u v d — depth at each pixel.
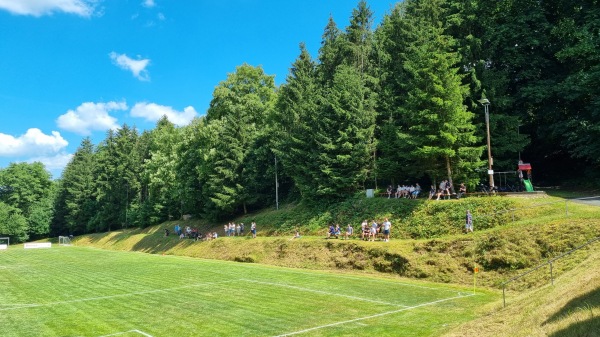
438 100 33.88
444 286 24.64
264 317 19.12
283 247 39.72
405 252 29.58
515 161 39.53
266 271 33.06
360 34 53.16
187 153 66.50
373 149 43.53
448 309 19.38
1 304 23.84
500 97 38.12
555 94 38.47
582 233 22.88
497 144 38.31
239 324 18.09
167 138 81.50
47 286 30.31
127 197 92.31
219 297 23.78
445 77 35.09
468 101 39.44
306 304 21.39
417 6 51.53
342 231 40.09
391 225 36.06
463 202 33.50
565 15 40.28
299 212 47.66
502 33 39.62
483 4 41.94
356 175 43.38
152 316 19.95
